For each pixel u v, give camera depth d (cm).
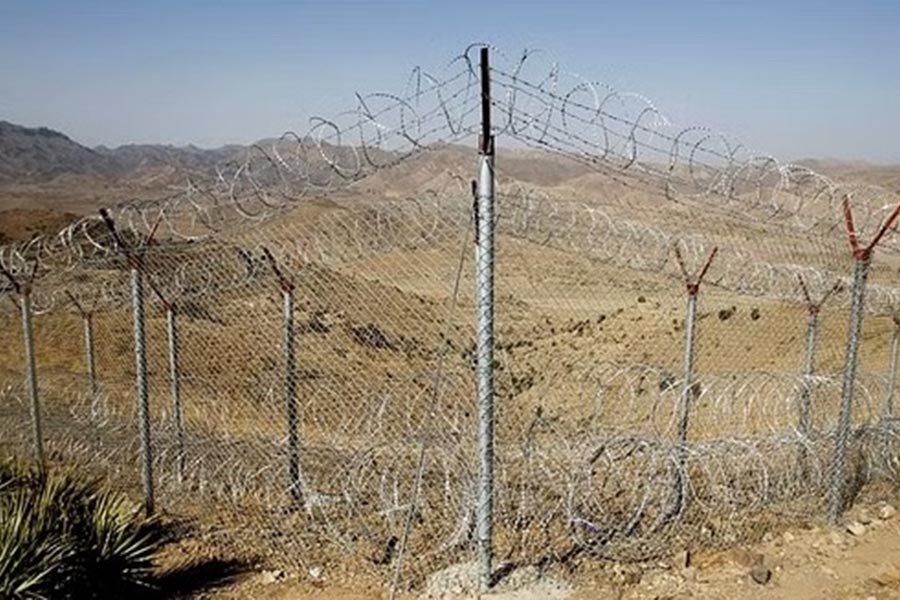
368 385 1244
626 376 1224
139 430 920
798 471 830
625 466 834
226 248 904
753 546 761
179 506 866
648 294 2125
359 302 1869
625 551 739
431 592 682
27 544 625
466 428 873
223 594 696
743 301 1983
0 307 1147
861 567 730
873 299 1033
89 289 1198
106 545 678
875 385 1135
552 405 1213
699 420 899
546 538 755
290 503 850
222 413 1150
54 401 1251
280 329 1784
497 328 1881
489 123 618
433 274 1616
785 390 988
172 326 918
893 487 880
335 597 686
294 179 677
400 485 812
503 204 726
